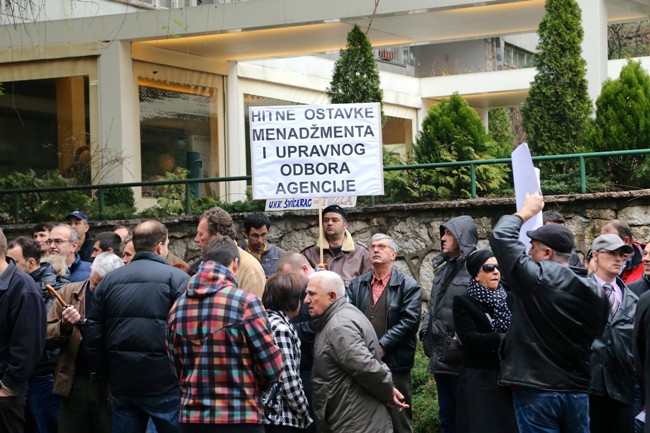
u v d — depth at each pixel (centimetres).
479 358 765
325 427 728
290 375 720
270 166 1049
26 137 1923
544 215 970
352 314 719
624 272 902
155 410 777
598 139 1293
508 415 758
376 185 1041
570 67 1422
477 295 775
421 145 1412
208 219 869
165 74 1961
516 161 741
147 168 1922
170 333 665
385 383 711
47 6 1928
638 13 1864
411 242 1315
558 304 660
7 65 1908
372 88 1544
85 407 845
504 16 1730
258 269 864
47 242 1045
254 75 2173
